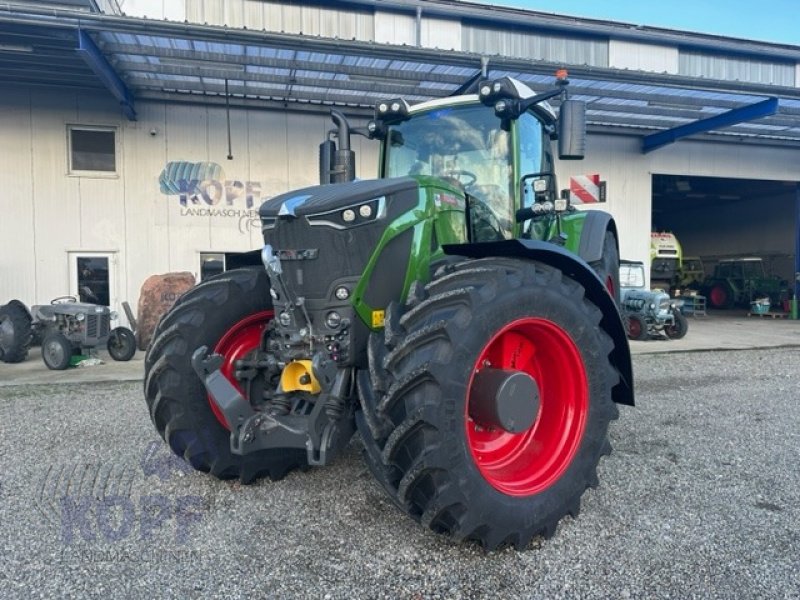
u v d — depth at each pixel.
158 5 10.66
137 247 10.58
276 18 11.23
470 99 3.83
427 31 12.12
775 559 2.53
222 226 10.94
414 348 2.46
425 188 3.06
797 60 14.91
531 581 2.36
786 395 5.85
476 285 2.59
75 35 7.84
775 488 3.33
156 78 9.80
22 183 10.09
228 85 10.22
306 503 3.12
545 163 4.36
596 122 12.95
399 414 2.45
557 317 2.75
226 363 3.39
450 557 2.54
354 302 2.76
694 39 13.70
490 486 2.51
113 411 5.31
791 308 16.70
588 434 2.84
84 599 2.25
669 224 26.72
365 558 2.54
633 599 2.24
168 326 3.33
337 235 2.74
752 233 22.72
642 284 12.54
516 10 12.62
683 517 2.95
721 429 4.56
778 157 15.16
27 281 10.18
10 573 2.44
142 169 10.54
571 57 13.18
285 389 2.90
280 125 11.13
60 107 10.16
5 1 7.56
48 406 5.57
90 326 8.36
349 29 11.62
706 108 11.97
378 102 3.96
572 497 2.77
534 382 2.72
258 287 3.48
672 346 9.77
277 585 2.34
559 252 2.89
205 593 2.28
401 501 2.48
